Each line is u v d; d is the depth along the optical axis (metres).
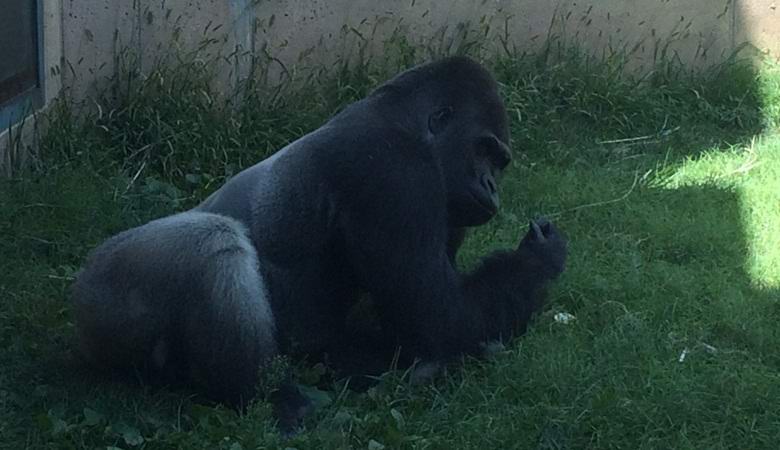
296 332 5.25
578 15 9.38
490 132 5.36
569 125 8.87
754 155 8.31
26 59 7.51
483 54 9.27
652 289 6.18
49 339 5.46
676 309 5.98
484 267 5.47
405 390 5.09
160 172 7.95
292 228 5.13
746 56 9.72
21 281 6.08
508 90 8.83
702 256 6.73
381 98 5.29
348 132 5.16
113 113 8.18
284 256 5.15
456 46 9.21
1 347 5.44
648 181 7.88
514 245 6.79
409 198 5.07
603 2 9.38
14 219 6.72
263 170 5.30
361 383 5.30
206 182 7.75
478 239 6.83
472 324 5.26
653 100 9.10
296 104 8.66
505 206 7.46
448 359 5.27
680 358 5.40
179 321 4.88
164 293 4.87
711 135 8.84
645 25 9.50
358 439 4.72
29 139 7.58
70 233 6.73
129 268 4.91
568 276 6.25
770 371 5.36
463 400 5.05
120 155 8.02
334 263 5.24
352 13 8.94
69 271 6.30
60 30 8.14
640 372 5.19
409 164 5.11
